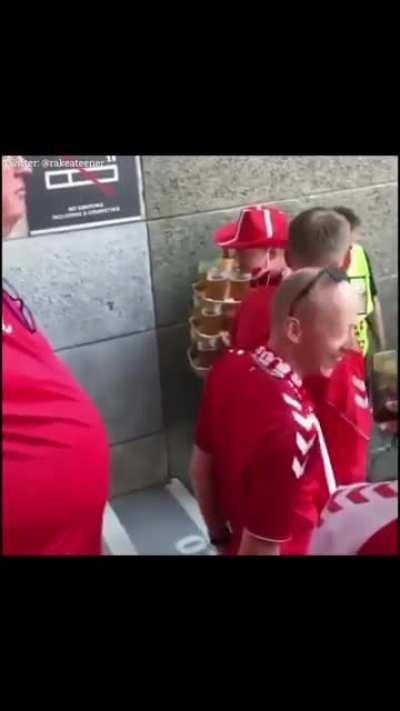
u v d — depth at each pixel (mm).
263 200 3443
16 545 1240
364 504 1229
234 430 1661
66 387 1388
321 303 1647
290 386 1619
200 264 3328
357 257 2781
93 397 3406
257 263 2838
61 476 1298
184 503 3553
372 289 2850
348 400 1865
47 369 1368
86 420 1392
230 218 3396
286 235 2787
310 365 1700
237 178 3352
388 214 3770
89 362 3346
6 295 1391
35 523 1258
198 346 3119
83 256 3184
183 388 3592
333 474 1735
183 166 3232
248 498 1610
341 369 1867
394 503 1209
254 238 2791
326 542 1227
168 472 3697
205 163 3266
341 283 1692
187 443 3688
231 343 2270
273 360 1652
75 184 3070
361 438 1905
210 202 3336
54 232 3096
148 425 3568
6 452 1221
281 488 1561
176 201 3275
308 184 3516
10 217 1605
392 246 3834
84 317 3270
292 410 1587
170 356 3508
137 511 3502
